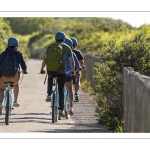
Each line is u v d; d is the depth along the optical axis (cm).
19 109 2775
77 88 3017
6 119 2189
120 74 2244
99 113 2258
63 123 2256
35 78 5316
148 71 2288
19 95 3556
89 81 4209
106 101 2364
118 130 1981
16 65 2202
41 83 4659
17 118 2416
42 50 14238
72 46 2677
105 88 2273
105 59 2330
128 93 1850
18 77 2223
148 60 2277
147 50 2286
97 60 3553
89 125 2198
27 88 4119
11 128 2092
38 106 2922
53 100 2228
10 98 2222
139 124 1477
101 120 2244
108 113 2212
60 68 2166
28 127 2122
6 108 2192
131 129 1703
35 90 3947
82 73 4784
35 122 2281
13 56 2203
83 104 3027
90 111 2708
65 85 2408
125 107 1962
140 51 2267
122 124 2044
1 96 2223
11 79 2202
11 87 2228
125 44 2311
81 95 3569
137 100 1540
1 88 2228
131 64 2280
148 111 1300
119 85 2247
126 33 3850
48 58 2150
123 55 2272
